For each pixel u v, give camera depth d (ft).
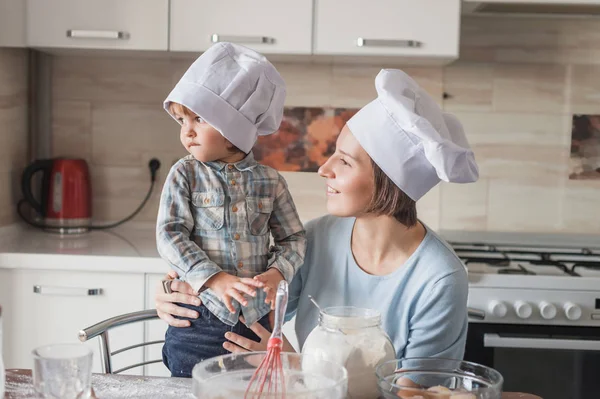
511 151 9.45
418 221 5.19
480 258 8.20
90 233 9.23
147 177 9.69
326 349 3.75
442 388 3.50
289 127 9.48
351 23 8.21
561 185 9.47
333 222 5.41
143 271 7.73
